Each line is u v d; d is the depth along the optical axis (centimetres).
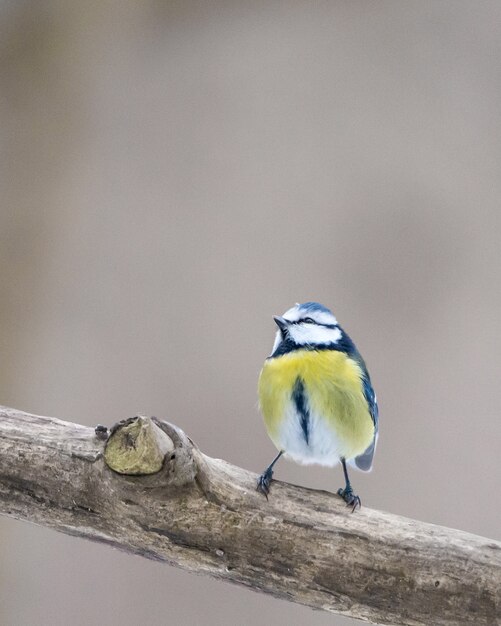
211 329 1050
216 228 1086
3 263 1068
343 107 1123
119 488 551
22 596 941
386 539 567
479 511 977
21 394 1038
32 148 1098
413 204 1080
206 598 945
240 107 1124
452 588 554
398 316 1045
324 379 718
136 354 1044
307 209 1089
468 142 1105
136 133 1117
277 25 1147
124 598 944
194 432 1014
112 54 1131
